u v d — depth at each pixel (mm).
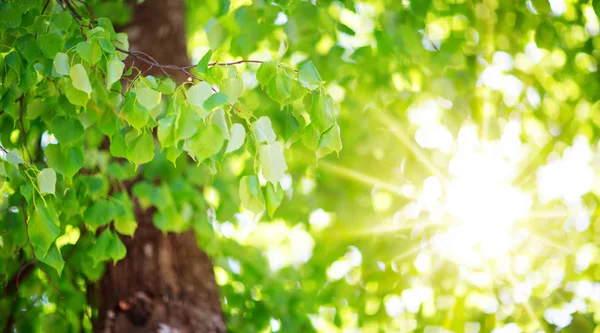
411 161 5367
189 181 3393
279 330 4973
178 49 3648
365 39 5148
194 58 5281
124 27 3617
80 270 3559
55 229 1988
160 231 3295
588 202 5473
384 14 4285
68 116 2338
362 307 5496
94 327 3215
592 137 5277
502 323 5512
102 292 3238
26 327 3756
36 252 2102
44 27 2191
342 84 4883
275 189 1854
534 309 5441
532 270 5590
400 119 5172
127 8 3627
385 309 5492
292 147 4957
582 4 4672
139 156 2051
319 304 5531
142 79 1941
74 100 2025
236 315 4863
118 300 3162
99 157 3092
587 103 5246
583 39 4988
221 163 2070
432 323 5543
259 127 1882
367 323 5496
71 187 2855
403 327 5625
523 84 5176
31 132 3111
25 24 2357
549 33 4492
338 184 5430
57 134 2312
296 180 5301
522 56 5094
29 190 2000
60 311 3744
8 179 2369
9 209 2859
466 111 4746
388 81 4883
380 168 5367
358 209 5391
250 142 1931
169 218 3143
